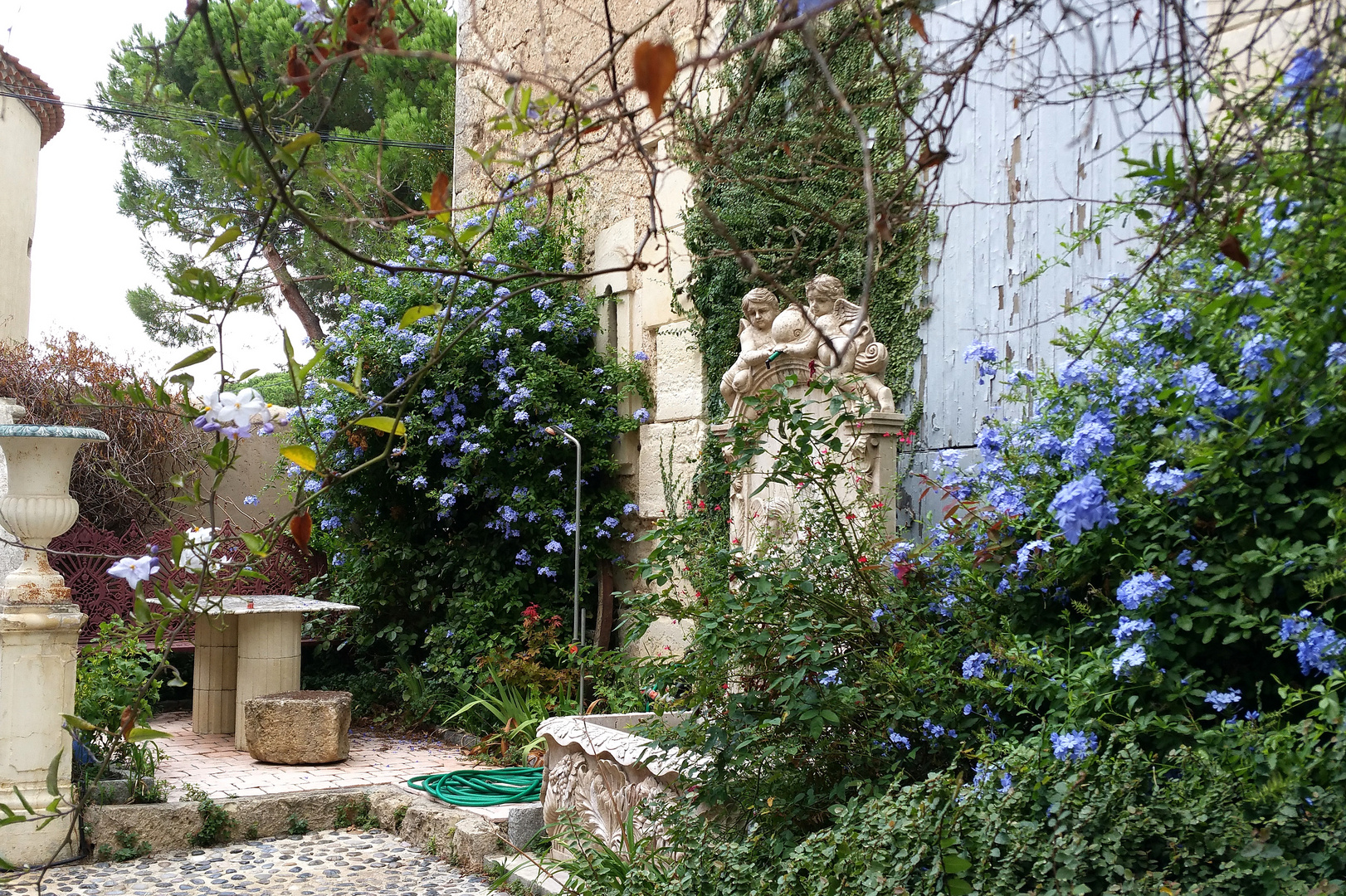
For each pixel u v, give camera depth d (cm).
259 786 598
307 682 863
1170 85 217
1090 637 313
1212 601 279
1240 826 218
